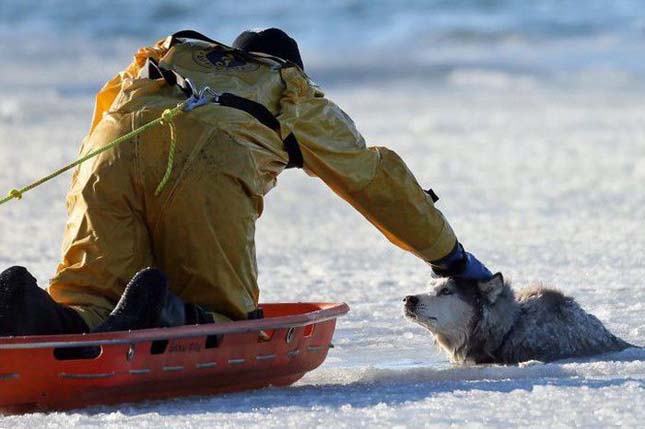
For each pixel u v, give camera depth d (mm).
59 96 80250
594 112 72438
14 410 13766
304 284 26109
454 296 18938
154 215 15188
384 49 120125
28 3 142375
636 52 112062
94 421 13148
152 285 14195
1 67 98500
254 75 16062
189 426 12828
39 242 32812
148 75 15992
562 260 28484
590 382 15250
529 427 12414
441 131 63750
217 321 15133
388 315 22734
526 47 119125
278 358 15250
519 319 18906
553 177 46750
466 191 43438
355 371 17125
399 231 16828
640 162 50375
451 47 121312
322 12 147250
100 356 13531
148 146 15133
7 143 57125
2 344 12977
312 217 38438
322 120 16125
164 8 142625
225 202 15078
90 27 131125
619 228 33781
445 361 19156
